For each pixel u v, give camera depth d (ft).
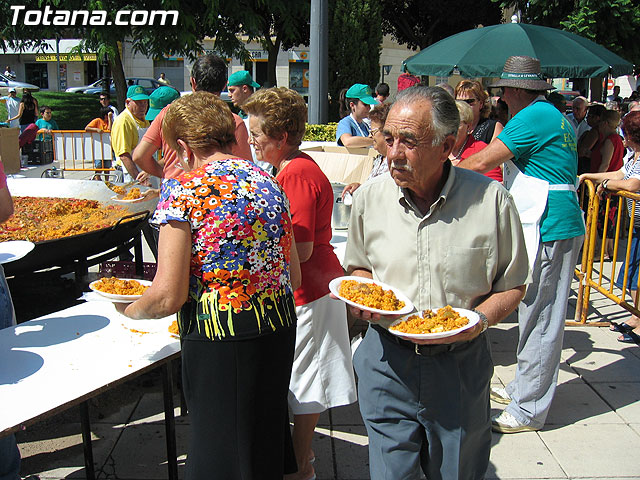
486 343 7.18
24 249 8.95
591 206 16.21
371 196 7.11
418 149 6.14
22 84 83.97
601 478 9.93
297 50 98.63
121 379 7.59
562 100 25.03
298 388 9.14
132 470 10.07
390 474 7.09
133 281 8.96
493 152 10.23
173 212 6.46
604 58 23.97
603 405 12.31
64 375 7.64
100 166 39.04
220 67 12.75
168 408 8.80
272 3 50.98
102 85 91.40
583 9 41.14
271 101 8.40
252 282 6.73
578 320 16.88
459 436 6.91
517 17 47.06
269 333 6.82
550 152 10.30
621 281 17.15
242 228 6.63
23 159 35.70
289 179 8.51
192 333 6.71
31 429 11.34
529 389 11.10
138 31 47.32
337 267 9.27
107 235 12.73
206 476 6.92
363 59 52.26
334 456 10.53
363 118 21.81
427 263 6.79
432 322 6.37
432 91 6.16
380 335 7.16
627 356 14.65
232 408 6.78
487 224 6.61
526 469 10.18
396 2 76.74
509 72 10.39
